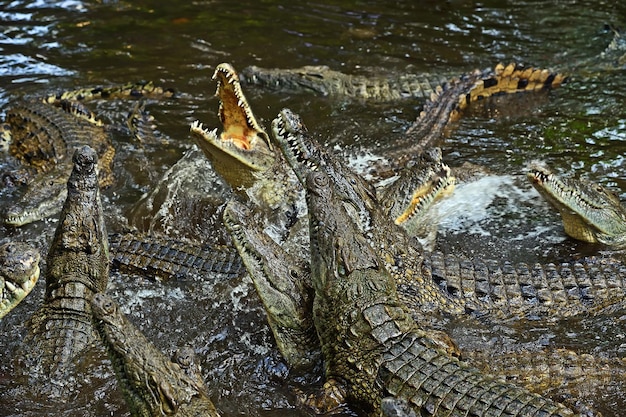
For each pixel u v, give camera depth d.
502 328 4.69
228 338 4.70
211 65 8.52
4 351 4.54
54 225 5.96
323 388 4.15
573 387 4.14
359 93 7.89
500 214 6.04
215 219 5.93
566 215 5.62
